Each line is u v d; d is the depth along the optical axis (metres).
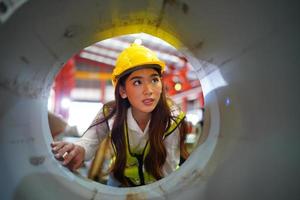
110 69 7.29
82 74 6.95
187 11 0.95
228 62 0.94
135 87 1.45
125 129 1.64
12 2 0.81
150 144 1.62
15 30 0.85
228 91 0.95
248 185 0.87
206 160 0.98
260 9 0.86
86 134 1.63
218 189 0.91
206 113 1.08
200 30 0.97
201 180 0.95
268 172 0.86
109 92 8.09
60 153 1.15
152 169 1.64
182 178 1.02
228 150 0.93
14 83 0.90
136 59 1.44
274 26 0.86
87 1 0.92
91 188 1.05
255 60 0.89
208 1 0.91
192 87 5.74
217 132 0.99
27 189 0.89
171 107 1.72
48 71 1.02
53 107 5.31
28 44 0.90
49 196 0.93
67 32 0.97
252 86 0.90
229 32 0.92
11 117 0.90
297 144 0.85
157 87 1.48
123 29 1.11
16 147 0.90
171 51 5.93
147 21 1.07
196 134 3.52
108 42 5.83
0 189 0.84
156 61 1.46
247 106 0.91
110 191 1.06
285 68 0.86
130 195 1.03
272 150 0.86
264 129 0.88
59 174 1.02
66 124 2.51
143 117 1.62
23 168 0.90
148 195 1.01
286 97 0.86
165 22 1.04
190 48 1.04
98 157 2.41
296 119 0.85
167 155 1.67
